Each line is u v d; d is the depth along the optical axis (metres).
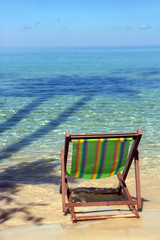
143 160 5.73
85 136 3.34
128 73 24.98
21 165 5.50
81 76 22.67
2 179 4.83
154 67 31.92
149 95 13.40
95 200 4.01
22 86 16.84
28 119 9.00
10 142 6.86
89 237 3.00
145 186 4.49
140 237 2.97
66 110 10.24
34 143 6.79
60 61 48.62
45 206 3.82
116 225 3.24
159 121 8.70
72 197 4.09
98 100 12.16
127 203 3.55
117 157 3.61
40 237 3.01
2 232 3.13
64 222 3.36
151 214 3.53
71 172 3.72
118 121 8.70
